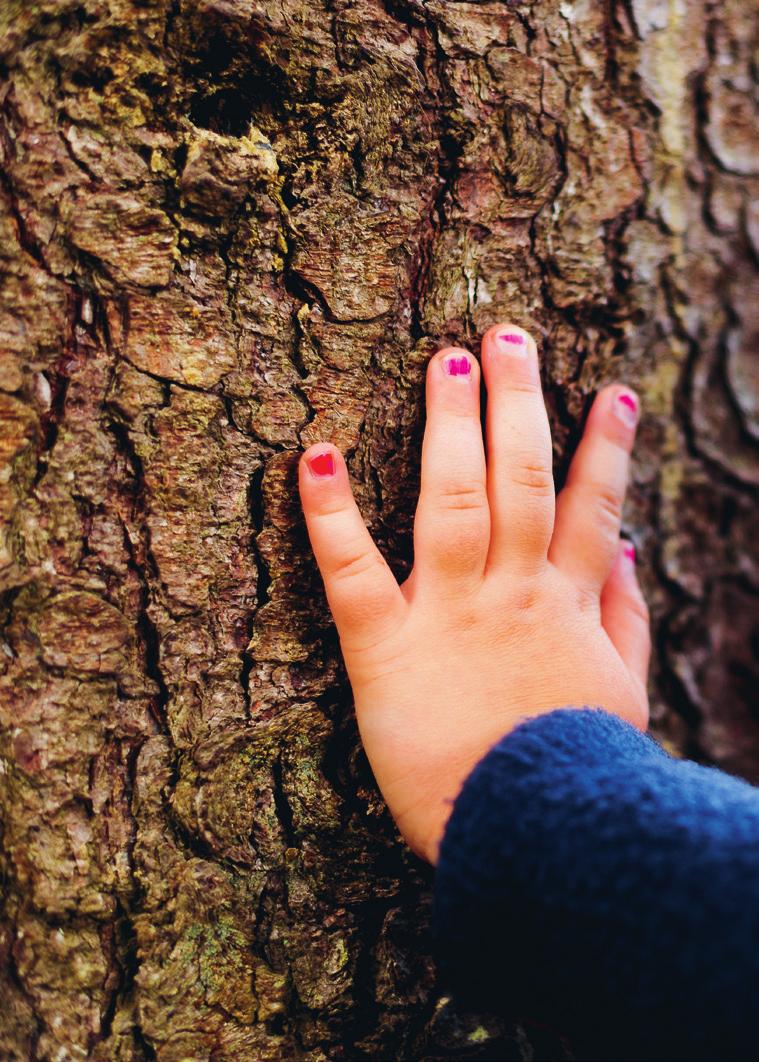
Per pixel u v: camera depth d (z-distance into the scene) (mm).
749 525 323
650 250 295
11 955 267
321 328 267
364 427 271
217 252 261
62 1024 263
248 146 258
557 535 282
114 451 262
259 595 268
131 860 264
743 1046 201
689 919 206
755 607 327
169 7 252
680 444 314
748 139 303
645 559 315
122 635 264
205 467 264
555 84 278
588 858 215
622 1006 209
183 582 264
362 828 271
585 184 283
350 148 264
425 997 269
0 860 268
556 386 288
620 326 294
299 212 263
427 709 256
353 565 259
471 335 277
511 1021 269
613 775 225
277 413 266
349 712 273
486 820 226
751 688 331
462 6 268
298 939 268
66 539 262
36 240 257
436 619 261
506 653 261
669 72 291
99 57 253
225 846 266
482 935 226
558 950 216
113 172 255
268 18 256
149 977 262
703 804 217
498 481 267
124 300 259
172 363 261
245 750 268
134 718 265
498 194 276
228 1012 263
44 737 263
